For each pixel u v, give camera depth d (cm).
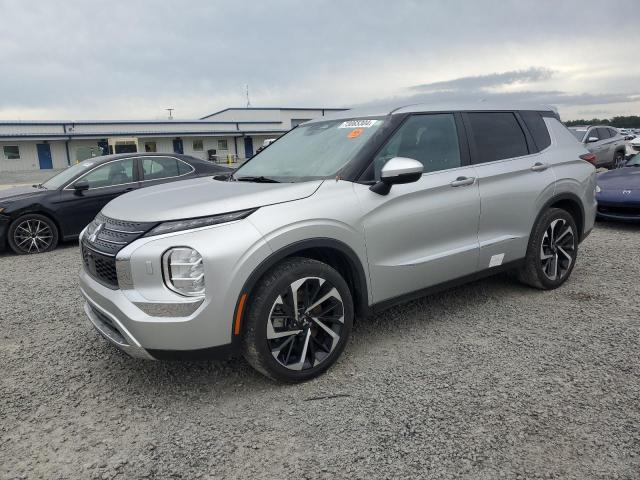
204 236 279
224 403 297
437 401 288
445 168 385
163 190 364
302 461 241
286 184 329
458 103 422
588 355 338
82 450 257
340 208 320
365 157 347
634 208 735
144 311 279
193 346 279
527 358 338
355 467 235
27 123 4241
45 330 424
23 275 622
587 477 223
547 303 441
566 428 258
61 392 317
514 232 429
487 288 485
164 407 296
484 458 238
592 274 524
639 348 346
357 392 302
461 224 386
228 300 279
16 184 2747
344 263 335
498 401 286
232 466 240
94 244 313
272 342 302
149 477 235
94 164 808
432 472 230
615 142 1658
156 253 278
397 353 353
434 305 445
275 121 5359
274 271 296
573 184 470
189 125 4944
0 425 281
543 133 469
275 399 298
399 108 387
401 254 354
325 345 323
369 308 344
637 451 239
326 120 428
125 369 346
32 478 237
